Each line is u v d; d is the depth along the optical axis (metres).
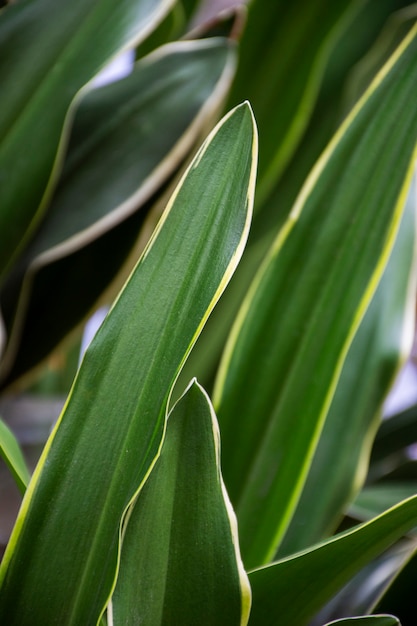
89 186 1.24
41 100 1.11
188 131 1.26
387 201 0.88
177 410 0.66
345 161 0.89
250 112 0.65
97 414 0.65
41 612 0.63
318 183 0.90
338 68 1.54
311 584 0.71
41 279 1.35
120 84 1.36
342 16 1.47
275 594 0.71
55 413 1.42
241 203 0.64
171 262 0.65
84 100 1.34
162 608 0.65
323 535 1.02
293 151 1.50
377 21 1.54
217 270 0.64
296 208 0.90
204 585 0.64
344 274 0.89
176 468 0.65
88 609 0.63
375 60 1.50
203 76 1.32
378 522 0.68
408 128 0.87
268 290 0.91
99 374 0.65
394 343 1.11
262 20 1.49
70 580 0.63
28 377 1.32
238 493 0.90
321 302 0.90
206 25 1.48
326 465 1.05
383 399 1.08
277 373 0.90
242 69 1.49
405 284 1.15
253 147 0.65
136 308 0.65
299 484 0.89
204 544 0.64
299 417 0.90
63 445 0.65
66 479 0.64
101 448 0.64
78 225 1.20
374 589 1.19
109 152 1.28
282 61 1.48
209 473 0.65
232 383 0.91
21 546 0.64
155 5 1.14
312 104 1.53
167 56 1.37
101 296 1.32
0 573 0.64
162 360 0.64
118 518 0.63
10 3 1.22
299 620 0.73
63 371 1.83
